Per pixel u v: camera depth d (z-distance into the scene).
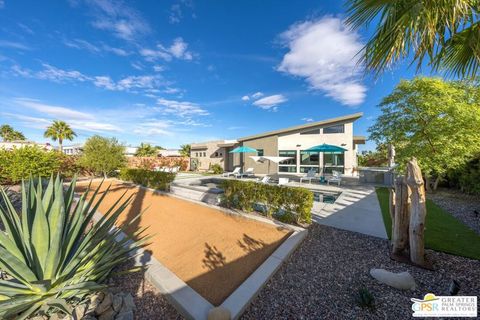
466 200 7.86
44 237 2.37
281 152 19.06
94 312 2.49
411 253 3.36
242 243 4.27
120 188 11.61
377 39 2.25
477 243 4.00
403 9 2.09
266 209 5.85
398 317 2.30
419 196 3.27
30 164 11.12
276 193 5.57
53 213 2.68
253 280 2.94
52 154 12.64
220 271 3.35
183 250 4.14
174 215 6.33
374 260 3.52
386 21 2.15
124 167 15.49
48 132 28.28
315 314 2.39
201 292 2.85
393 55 2.21
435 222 5.30
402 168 8.85
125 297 2.76
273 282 3.00
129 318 2.45
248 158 21.16
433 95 7.94
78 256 2.64
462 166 8.68
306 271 3.25
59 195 2.70
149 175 11.80
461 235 4.41
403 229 3.56
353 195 9.01
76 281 2.58
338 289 2.80
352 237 4.47
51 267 2.35
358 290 2.75
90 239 2.89
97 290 2.66
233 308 2.43
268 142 19.75
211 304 2.57
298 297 2.68
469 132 7.23
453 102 7.40
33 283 2.06
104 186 12.28
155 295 2.86
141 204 7.82
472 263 3.29
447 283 2.85
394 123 9.25
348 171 16.05
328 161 16.95
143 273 3.33
